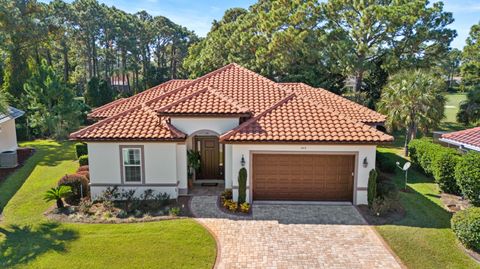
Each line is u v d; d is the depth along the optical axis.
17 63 41.03
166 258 12.17
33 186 20.44
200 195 18.16
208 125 18.08
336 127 16.92
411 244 13.12
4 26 40.97
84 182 18.05
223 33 53.88
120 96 57.44
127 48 75.88
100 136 16.88
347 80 45.88
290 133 16.45
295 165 17.22
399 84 27.50
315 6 40.28
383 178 21.38
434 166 20.53
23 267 11.61
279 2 43.53
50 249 12.74
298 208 16.58
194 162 18.92
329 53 39.56
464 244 12.81
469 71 40.81
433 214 15.99
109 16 71.12
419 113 26.91
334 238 13.64
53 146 32.41
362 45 37.78
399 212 16.03
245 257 12.30
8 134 28.00
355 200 16.92
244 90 21.38
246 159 16.75
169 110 17.72
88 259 12.09
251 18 48.72
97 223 14.95
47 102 33.44
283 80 42.19
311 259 12.17
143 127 17.59
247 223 14.97
